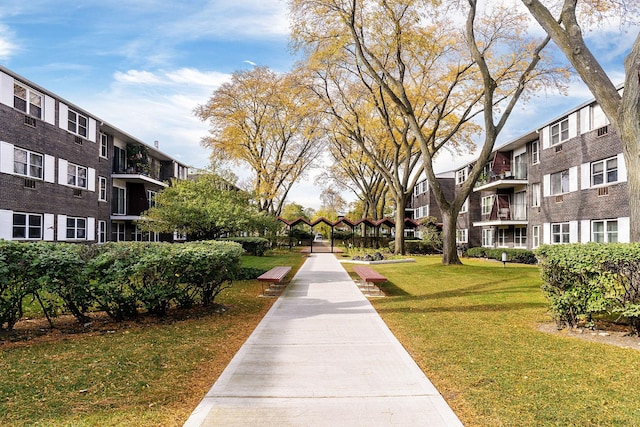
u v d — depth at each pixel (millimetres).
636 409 3789
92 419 3590
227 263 8602
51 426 3445
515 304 9531
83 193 22469
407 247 36438
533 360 5266
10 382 4453
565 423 3533
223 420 3594
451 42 21328
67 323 7324
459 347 5875
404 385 4426
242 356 5477
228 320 7789
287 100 33906
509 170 30406
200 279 8008
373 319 7891
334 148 39312
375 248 39469
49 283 6473
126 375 4715
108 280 6895
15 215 17375
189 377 4688
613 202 18219
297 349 5824
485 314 8383
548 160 23578
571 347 5863
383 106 23906
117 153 27938
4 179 16688
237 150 36250
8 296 6566
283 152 38188
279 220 38656
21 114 17703
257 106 36375
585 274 6543
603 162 19062
